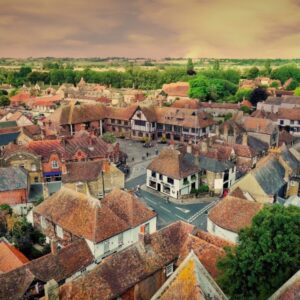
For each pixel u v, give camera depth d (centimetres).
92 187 7388
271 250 3266
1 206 6425
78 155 8669
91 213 5109
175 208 7350
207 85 18200
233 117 12331
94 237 4819
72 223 5175
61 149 8644
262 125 10975
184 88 19300
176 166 7894
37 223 5819
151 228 5706
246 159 9138
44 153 8419
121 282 3984
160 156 8344
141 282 4156
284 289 2484
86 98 18138
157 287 4388
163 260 4412
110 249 5072
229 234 5272
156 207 7388
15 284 4047
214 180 8112
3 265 4619
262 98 16750
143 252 4328
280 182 7106
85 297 3691
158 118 12850
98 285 3831
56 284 3438
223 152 8619
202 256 4206
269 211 3575
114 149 9444
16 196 6869
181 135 12419
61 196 5616
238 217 5309
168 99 18688
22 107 17600
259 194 6619
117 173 7575
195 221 6775
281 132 11762
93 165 7538
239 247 3503
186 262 2608
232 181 8469
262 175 6844
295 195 6819
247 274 3344
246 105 15612
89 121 13050
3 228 5909
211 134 11544
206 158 8375
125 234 5275
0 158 7900
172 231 4753
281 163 7631
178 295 2528
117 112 13638
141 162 10306
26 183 6944
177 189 7769
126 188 8325
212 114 15262
